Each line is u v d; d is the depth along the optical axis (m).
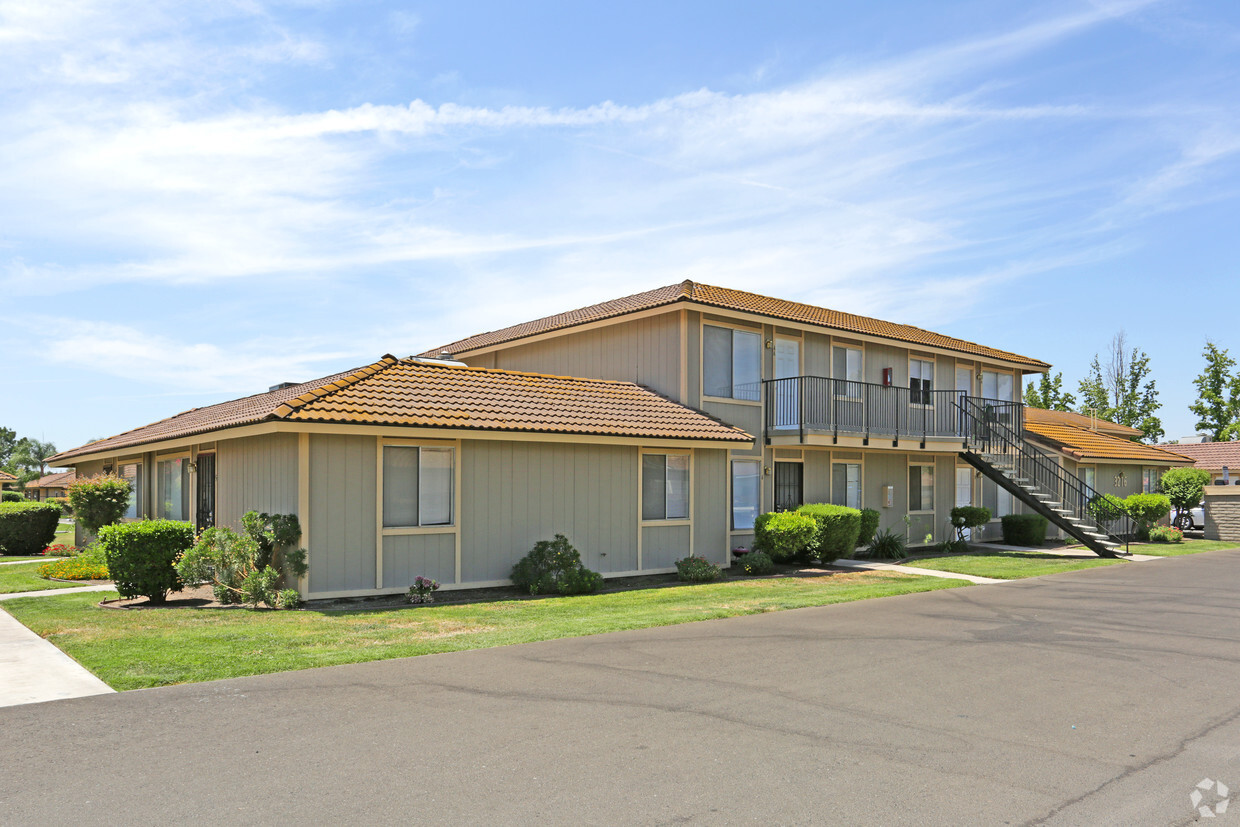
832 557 19.69
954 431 24.16
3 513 23.05
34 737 5.98
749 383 20.19
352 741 5.93
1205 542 28.08
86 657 8.53
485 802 4.88
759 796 5.03
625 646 9.41
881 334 22.75
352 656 8.66
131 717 6.47
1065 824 4.71
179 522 13.41
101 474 24.45
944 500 25.75
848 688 7.59
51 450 86.75
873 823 4.68
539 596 13.98
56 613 11.66
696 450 18.08
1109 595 14.27
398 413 13.46
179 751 5.70
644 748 5.85
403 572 13.59
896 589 14.85
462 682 7.65
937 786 5.23
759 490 20.17
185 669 8.02
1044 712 6.92
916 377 24.69
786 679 7.90
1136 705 7.18
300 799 4.89
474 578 14.39
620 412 16.97
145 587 12.73
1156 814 4.86
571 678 7.84
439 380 15.84
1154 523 29.25
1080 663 8.80
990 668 8.51
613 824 4.61
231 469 15.58
